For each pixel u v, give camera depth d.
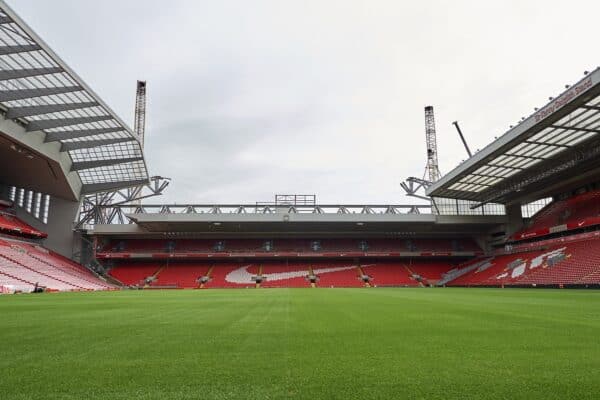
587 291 32.56
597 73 26.50
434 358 5.23
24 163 48.53
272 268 67.69
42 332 8.04
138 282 61.25
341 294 27.73
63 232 60.25
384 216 61.09
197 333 7.70
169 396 3.72
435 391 3.82
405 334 7.41
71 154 51.88
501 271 54.31
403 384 4.05
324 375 4.40
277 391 3.84
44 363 5.11
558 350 5.75
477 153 42.47
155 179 65.38
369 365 4.85
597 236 44.16
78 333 7.84
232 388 3.95
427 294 27.84
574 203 51.66
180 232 67.06
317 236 71.25
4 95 34.84
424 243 71.06
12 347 6.27
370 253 67.62
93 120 41.88
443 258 71.69
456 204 65.50
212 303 17.80
